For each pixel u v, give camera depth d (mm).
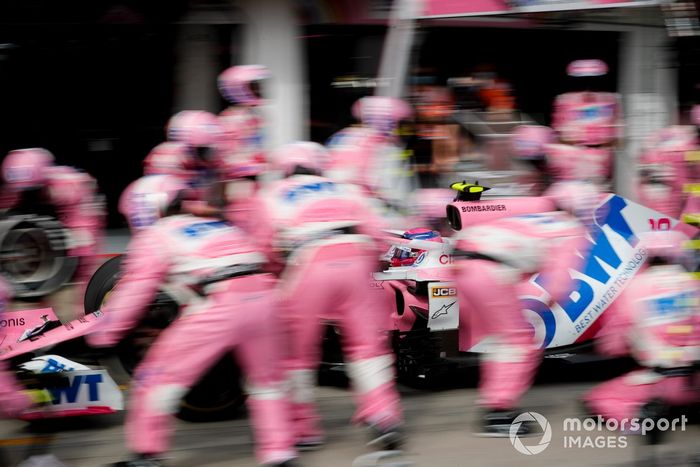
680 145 14602
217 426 10383
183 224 8570
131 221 10133
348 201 9273
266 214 9109
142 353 10570
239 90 10422
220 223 8703
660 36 18109
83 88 17203
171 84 17500
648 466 8992
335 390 11797
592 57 18344
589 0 14703
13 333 10070
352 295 9117
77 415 9867
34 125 17109
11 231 12750
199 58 17359
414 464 9117
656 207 14781
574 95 12539
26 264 12953
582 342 11375
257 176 9594
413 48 14484
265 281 8586
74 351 10234
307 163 9344
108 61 17125
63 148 17359
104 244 16266
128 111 17469
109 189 17516
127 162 17641
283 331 9188
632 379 9953
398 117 10641
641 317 9344
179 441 9906
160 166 10266
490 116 15328
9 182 12594
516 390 9797
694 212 10766
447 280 11023
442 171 14305
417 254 11469
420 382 11414
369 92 16688
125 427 10336
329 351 11664
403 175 13273
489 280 9617
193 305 8492
